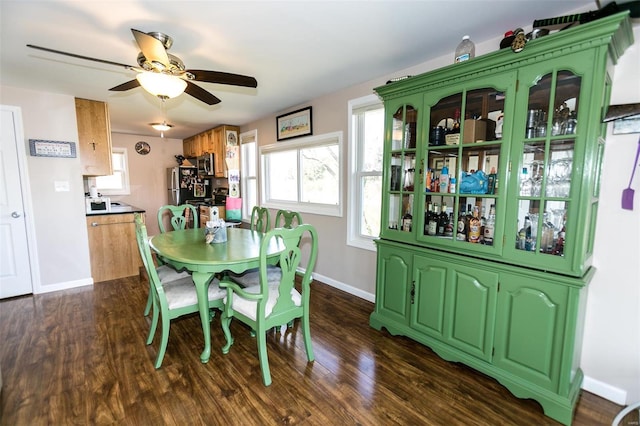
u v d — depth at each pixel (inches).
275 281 96.4
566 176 65.6
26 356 86.0
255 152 195.2
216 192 239.9
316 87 127.3
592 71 58.2
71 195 141.1
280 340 95.7
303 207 158.6
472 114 81.0
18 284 131.5
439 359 85.8
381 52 93.0
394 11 70.5
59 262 139.7
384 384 75.5
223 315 87.1
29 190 131.4
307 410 67.1
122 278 155.2
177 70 75.9
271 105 154.9
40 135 132.3
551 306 65.1
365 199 129.6
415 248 89.3
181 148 276.7
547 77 65.4
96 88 126.6
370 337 97.7
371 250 124.5
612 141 66.9
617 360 69.3
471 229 79.2
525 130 68.1
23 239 131.5
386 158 97.1
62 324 105.3
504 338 72.8
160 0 65.1
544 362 66.8
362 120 126.9
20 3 65.5
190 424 62.9
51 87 125.4
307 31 79.6
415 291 90.3
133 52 91.0
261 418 64.7
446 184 85.2
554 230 67.6
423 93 85.6
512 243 70.8
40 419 63.9
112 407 67.2
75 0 64.7
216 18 72.8
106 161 151.3
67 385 74.2
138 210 161.2
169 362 83.8
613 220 67.9
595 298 71.0
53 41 83.8
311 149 154.7
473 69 74.0
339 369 81.3
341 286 139.8
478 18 73.9
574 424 63.8
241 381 76.1
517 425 63.7
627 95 64.5
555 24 64.6
